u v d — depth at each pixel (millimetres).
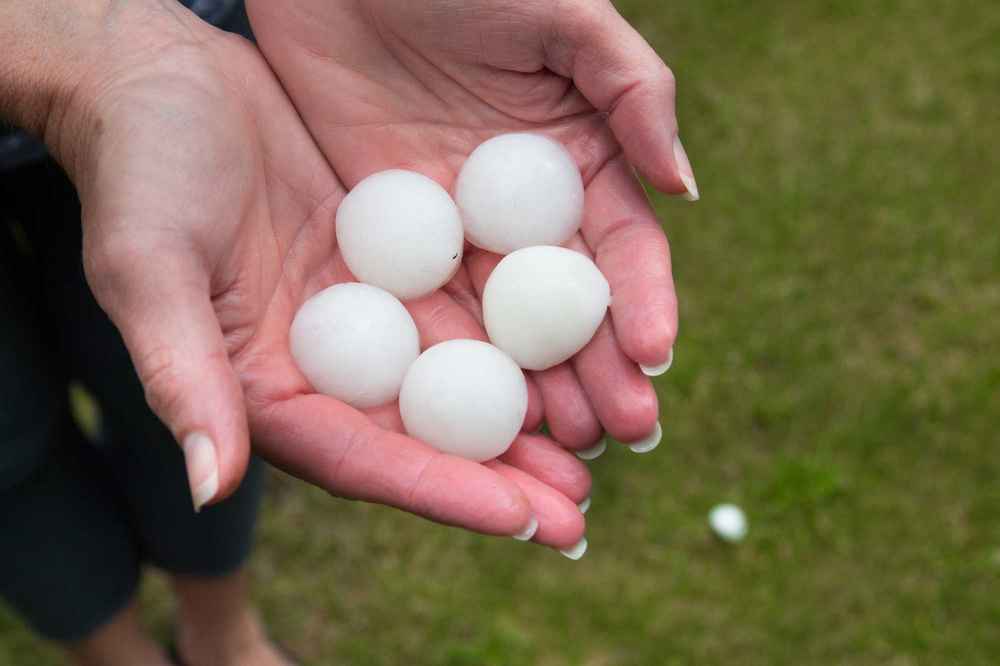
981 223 569
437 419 309
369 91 349
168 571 421
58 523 378
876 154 598
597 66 324
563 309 312
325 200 349
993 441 502
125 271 274
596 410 321
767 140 605
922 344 530
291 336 321
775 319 536
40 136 317
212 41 333
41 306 369
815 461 497
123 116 293
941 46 647
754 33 654
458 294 355
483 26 331
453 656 462
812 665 460
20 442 347
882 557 479
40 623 400
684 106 620
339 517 491
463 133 360
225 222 295
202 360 264
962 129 609
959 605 469
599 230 341
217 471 255
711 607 470
